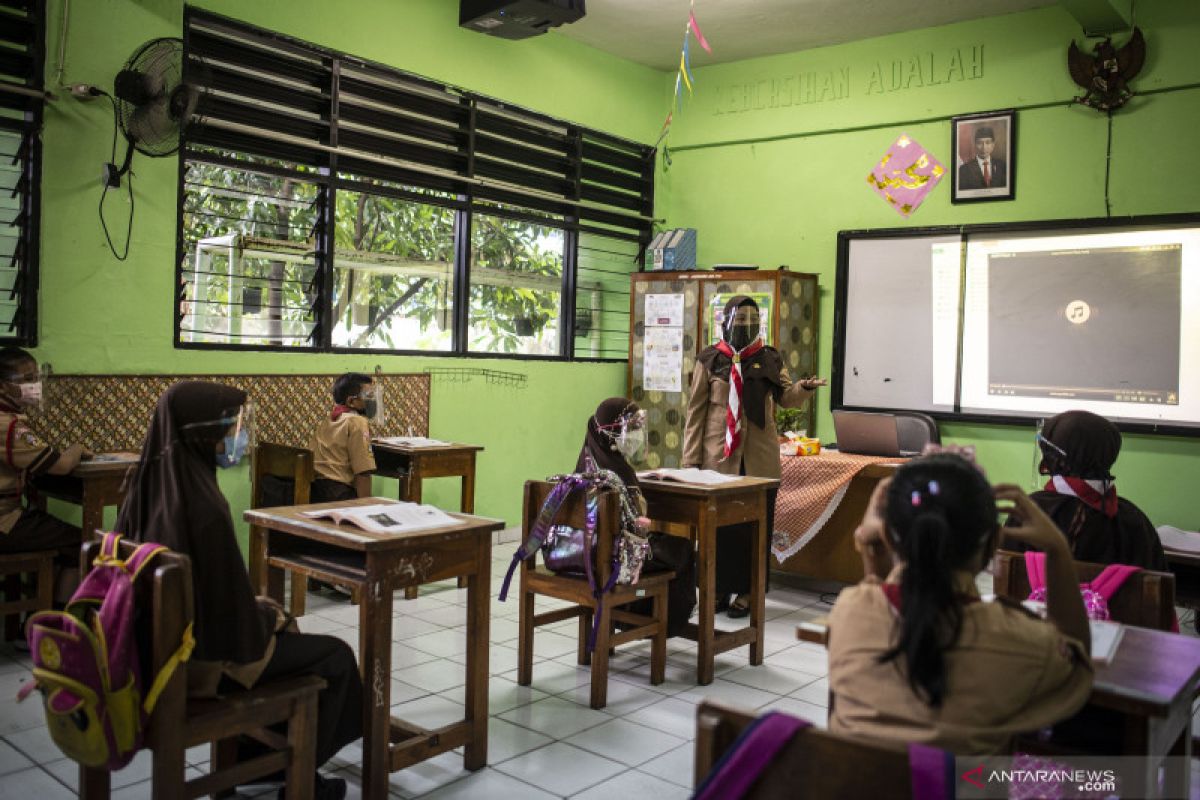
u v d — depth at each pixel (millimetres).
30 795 2666
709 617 3828
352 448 4852
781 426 6215
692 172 7754
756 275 6777
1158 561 2641
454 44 6156
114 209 4613
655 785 2852
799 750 1328
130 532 2285
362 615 2613
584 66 7113
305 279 5562
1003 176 6309
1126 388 5898
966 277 6457
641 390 7262
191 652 2158
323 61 5492
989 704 1487
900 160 6746
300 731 2350
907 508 1576
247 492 5141
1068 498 2656
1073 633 1763
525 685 3730
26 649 3945
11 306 4348
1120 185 5926
